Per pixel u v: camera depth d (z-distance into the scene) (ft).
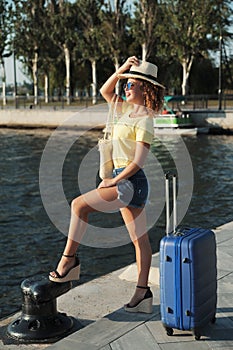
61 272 15.30
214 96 170.50
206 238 14.67
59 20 213.46
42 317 15.24
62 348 14.15
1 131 166.30
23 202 58.75
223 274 19.90
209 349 14.06
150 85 15.16
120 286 19.04
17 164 92.38
